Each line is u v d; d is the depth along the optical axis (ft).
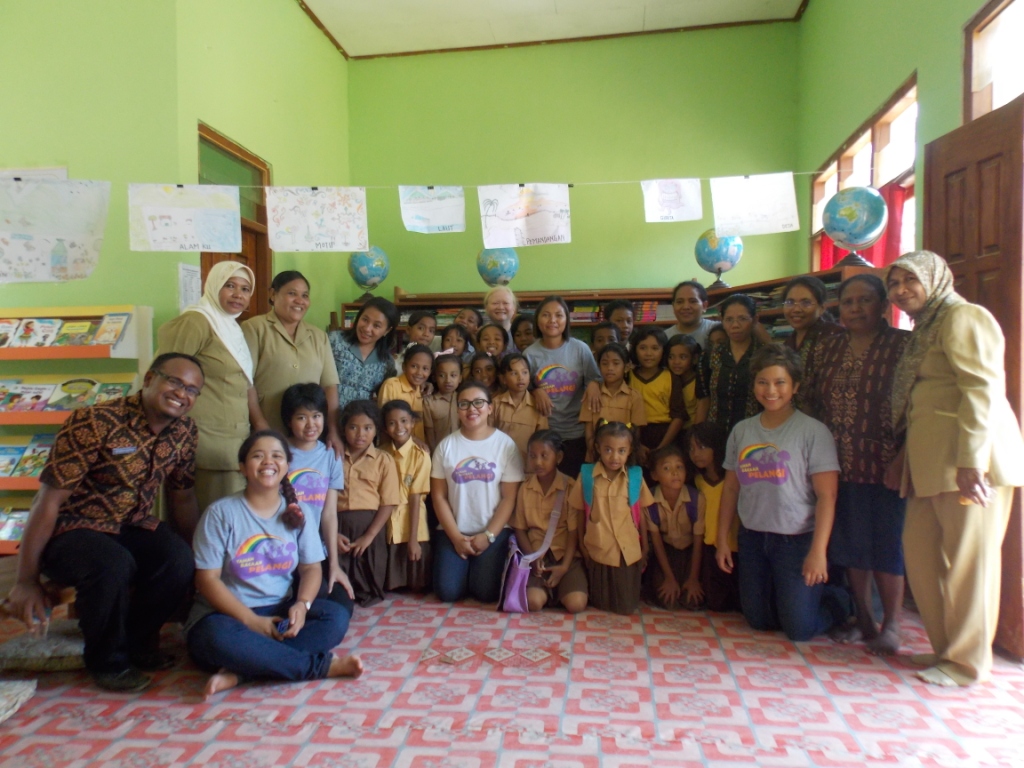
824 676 6.48
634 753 5.13
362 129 19.12
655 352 9.76
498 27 17.60
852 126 13.69
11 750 5.22
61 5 11.48
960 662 6.34
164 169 11.28
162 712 5.81
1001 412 6.16
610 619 8.02
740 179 9.43
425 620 7.97
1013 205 6.67
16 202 8.80
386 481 8.62
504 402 9.70
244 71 13.57
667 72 17.88
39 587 6.17
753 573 7.65
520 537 8.85
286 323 8.95
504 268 16.42
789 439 7.31
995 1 8.63
